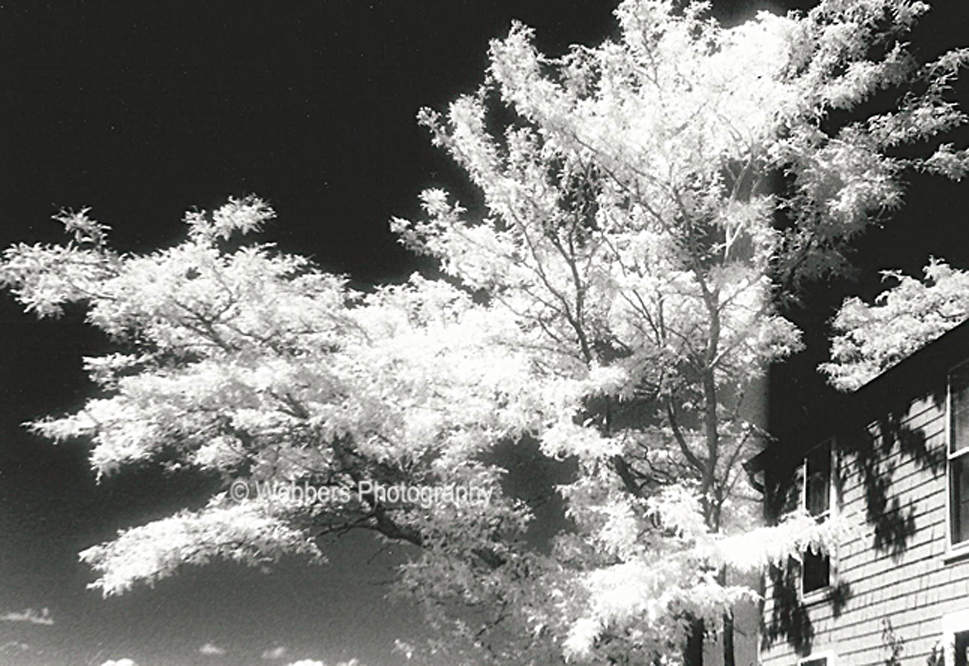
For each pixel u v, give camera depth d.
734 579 14.21
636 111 10.95
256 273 10.92
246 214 11.12
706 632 11.55
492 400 11.19
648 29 11.16
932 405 10.20
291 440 11.48
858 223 11.70
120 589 11.01
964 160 12.03
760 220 11.24
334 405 10.87
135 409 10.99
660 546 9.84
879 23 11.91
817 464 13.13
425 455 12.07
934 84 11.72
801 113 11.25
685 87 11.19
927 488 10.15
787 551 9.59
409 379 10.51
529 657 10.34
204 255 10.72
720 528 12.00
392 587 11.01
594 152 10.91
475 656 10.55
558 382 10.68
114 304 10.76
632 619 9.84
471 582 10.52
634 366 11.25
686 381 12.73
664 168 11.03
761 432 12.89
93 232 10.85
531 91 10.88
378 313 11.43
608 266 11.82
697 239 11.67
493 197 11.51
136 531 11.11
